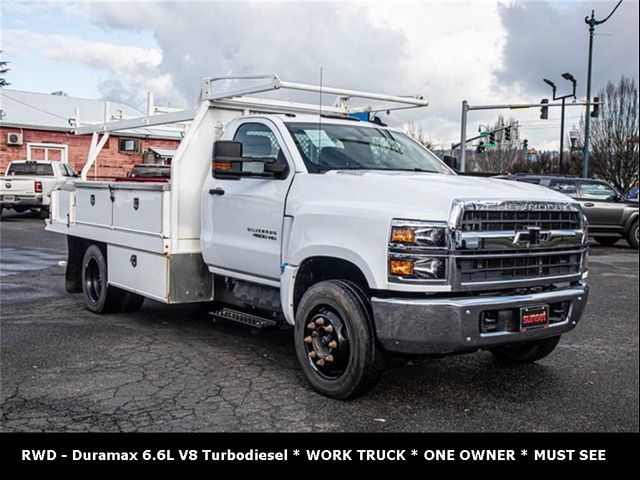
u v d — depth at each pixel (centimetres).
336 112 765
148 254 690
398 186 493
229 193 617
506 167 4594
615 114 3791
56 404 496
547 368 612
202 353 638
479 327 465
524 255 488
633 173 3725
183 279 664
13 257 1377
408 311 460
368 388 496
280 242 559
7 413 478
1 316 802
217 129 686
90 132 961
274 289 598
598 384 565
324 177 537
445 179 532
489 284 474
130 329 736
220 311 662
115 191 746
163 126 905
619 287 1129
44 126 3147
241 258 604
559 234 510
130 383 545
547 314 502
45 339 686
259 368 590
